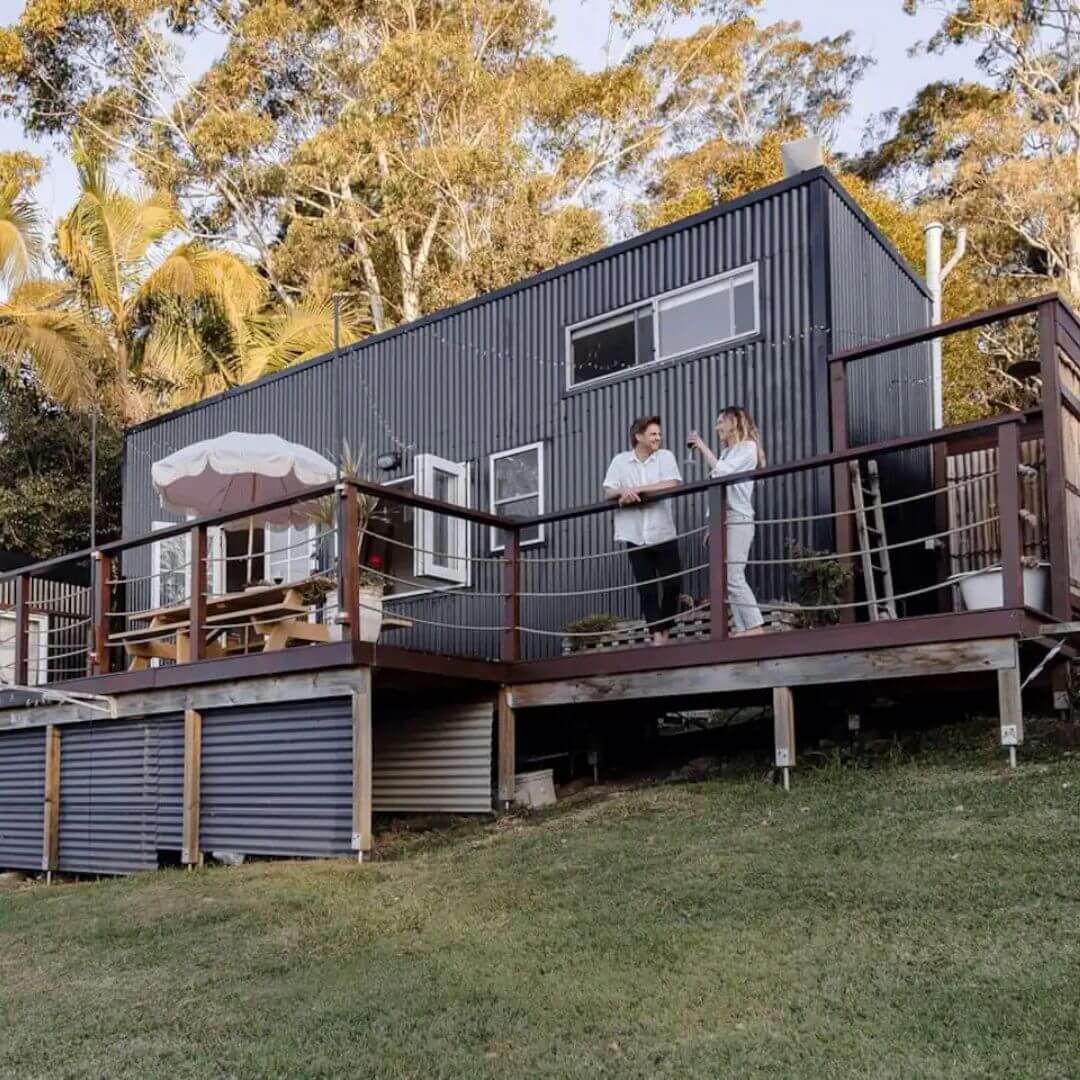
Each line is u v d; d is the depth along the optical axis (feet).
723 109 87.04
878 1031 12.68
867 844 18.45
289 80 81.51
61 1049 15.08
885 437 31.07
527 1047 13.39
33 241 63.57
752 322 29.96
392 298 78.74
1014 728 21.20
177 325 65.41
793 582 27.81
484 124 75.00
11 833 32.99
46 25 79.15
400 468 37.04
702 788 24.03
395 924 18.67
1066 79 82.07
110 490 62.18
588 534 32.40
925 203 80.64
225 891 22.56
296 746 26.22
